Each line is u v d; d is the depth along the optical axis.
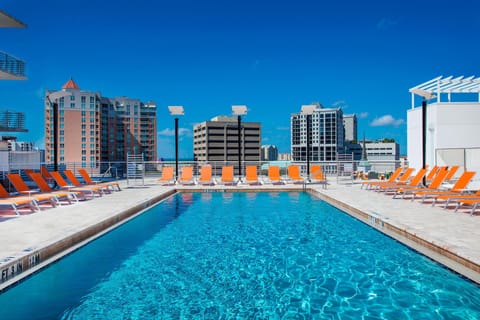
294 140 124.69
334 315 3.68
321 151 123.56
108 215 7.87
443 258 4.99
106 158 114.38
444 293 4.18
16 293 4.26
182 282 4.62
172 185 16.14
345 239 6.75
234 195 13.84
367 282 4.56
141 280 4.69
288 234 7.25
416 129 16.28
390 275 4.79
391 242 6.43
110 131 117.31
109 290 4.36
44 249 5.11
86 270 5.07
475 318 3.56
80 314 3.71
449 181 13.51
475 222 6.74
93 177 19.75
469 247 4.90
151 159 126.69
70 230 6.24
